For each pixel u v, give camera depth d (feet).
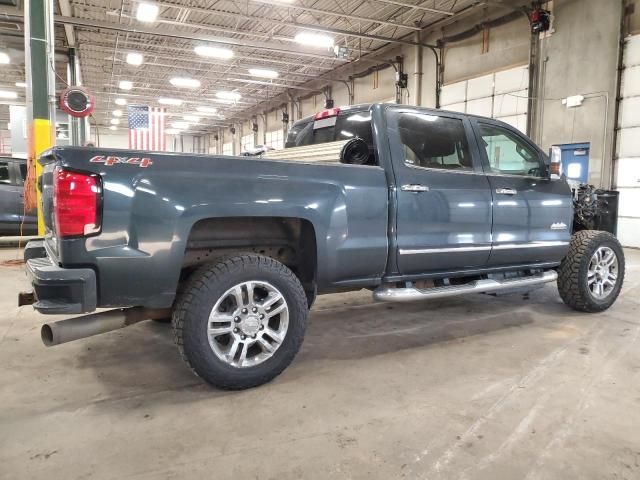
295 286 8.50
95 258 6.97
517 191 11.86
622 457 6.21
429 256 10.32
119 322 8.04
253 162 8.18
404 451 6.35
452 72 44.62
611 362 9.59
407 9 41.78
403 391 8.21
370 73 56.34
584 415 7.34
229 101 79.66
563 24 34.53
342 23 45.57
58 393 8.10
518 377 8.84
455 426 7.02
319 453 6.30
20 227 26.07
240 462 6.09
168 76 64.08
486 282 11.35
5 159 25.93
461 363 9.56
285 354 8.48
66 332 7.42
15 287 16.01
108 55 55.31
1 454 6.25
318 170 8.80
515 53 38.45
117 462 6.08
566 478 5.76
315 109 69.36
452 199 10.56
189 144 123.13
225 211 7.77
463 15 42.52
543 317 13.01
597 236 13.25
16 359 9.62
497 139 12.06
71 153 6.86
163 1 38.37
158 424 7.06
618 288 13.79
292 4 38.11
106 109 87.04
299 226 9.27
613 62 31.55
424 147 10.59
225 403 7.75
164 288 7.49
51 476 5.77
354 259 9.29
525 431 6.87
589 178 33.40
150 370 9.12
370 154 10.13
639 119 30.55
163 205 7.30
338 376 8.87
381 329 11.88
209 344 7.77
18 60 45.78
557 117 35.32
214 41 42.83
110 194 6.97
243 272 7.97
